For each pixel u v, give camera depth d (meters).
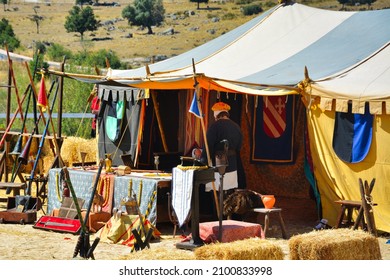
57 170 12.30
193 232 9.81
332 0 90.62
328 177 11.65
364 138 11.17
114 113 14.60
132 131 14.24
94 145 18.22
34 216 11.84
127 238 10.30
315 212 13.39
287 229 11.64
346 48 13.39
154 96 14.41
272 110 14.78
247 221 11.70
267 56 14.00
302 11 15.24
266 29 15.08
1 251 9.50
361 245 7.84
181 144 14.71
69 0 101.44
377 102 10.92
